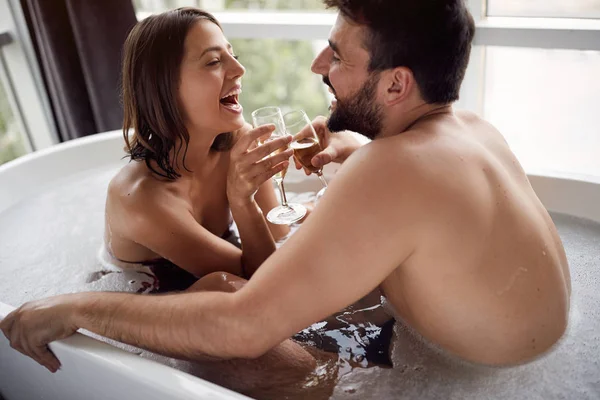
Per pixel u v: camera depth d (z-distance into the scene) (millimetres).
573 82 2359
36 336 1231
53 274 1671
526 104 2465
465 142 1045
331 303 975
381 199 941
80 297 1213
